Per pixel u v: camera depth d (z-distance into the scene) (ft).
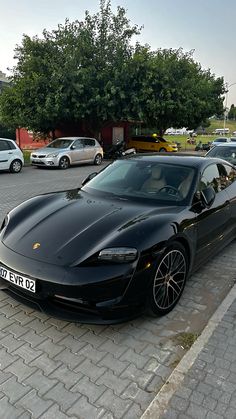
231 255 15.92
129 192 12.89
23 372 8.13
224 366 8.41
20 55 64.44
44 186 35.06
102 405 7.25
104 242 9.38
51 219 10.96
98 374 8.14
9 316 10.44
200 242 12.17
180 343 9.39
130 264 9.09
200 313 10.93
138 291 9.29
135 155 15.53
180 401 7.31
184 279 11.27
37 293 9.08
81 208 11.64
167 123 81.82
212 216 12.89
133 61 63.21
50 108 60.08
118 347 9.15
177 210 11.37
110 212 11.18
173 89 65.21
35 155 50.96
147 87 63.36
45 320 10.28
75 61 61.11
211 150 27.76
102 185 13.75
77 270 8.83
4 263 9.66
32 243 9.87
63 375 8.07
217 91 100.22
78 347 9.10
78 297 8.77
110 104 61.11
